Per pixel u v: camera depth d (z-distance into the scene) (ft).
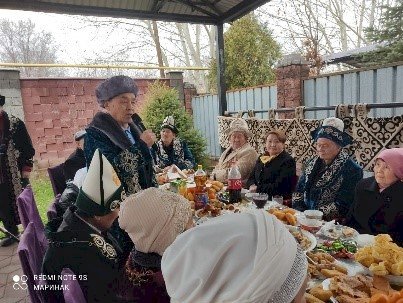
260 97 20.70
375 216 6.82
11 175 11.99
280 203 8.49
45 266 4.45
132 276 3.97
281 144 10.30
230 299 1.75
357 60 25.45
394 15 18.85
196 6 15.12
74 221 4.99
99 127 6.98
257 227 1.99
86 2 13.46
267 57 26.13
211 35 49.70
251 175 11.02
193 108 27.81
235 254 1.87
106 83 7.11
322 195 8.25
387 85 13.05
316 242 5.43
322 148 8.12
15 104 21.43
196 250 1.97
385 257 4.21
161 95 22.03
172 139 14.48
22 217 6.68
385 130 10.23
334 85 15.03
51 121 23.15
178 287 1.98
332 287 3.88
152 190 4.17
